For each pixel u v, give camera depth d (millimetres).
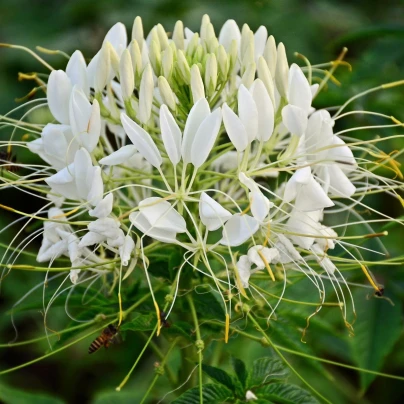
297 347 659
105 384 928
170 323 618
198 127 607
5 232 914
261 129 619
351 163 630
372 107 767
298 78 625
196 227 612
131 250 609
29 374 970
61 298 656
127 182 664
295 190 608
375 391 873
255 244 613
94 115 614
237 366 629
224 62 640
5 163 655
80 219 669
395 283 681
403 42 764
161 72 646
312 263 639
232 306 641
